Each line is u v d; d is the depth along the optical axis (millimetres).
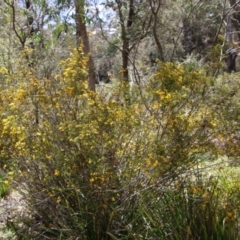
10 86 3859
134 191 3594
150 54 12656
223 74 4203
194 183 3746
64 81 3582
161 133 3662
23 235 3951
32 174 3719
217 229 3262
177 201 3537
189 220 3367
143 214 3559
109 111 3439
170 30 11375
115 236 3605
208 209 3400
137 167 3596
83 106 3564
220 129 3684
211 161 4371
